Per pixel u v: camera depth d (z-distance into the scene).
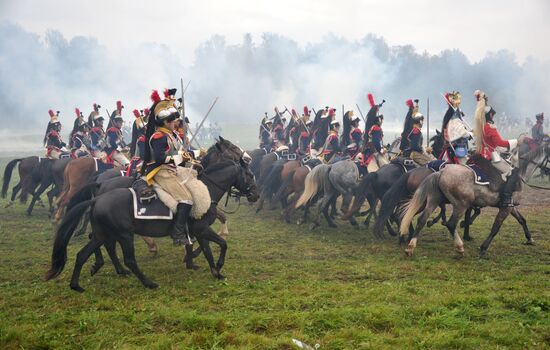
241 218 17.52
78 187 16.25
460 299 8.02
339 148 16.73
